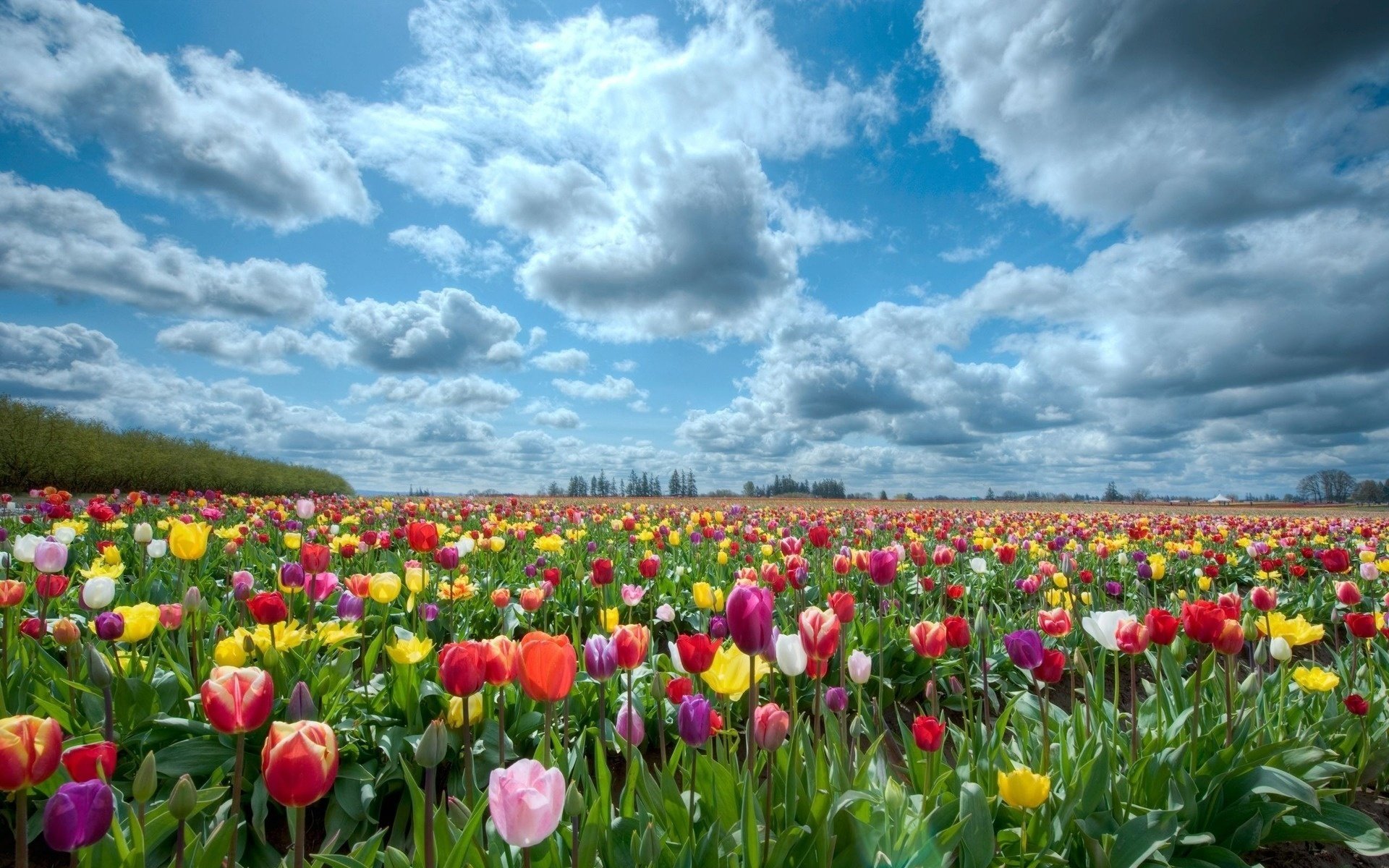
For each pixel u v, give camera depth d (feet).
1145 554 36.52
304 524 33.06
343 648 15.78
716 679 10.04
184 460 117.80
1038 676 10.27
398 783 12.84
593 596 25.84
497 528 35.99
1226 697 12.12
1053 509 163.53
